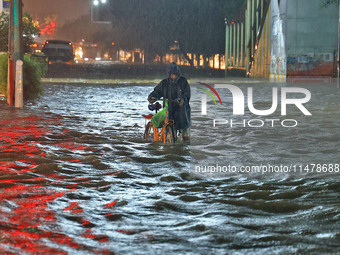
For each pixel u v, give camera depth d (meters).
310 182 6.54
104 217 5.08
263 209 5.38
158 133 9.84
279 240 4.43
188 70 54.75
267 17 33.22
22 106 15.62
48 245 4.25
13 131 10.65
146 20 64.94
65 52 51.53
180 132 9.77
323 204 5.52
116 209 5.35
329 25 28.89
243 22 40.75
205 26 57.06
